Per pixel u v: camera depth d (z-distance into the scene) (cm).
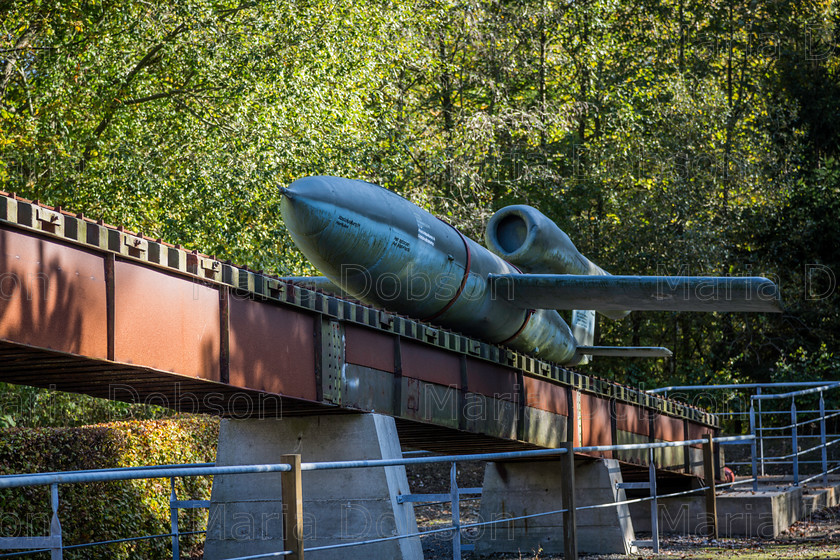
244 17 1866
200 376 650
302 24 1867
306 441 838
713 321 2827
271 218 1831
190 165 1767
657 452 1340
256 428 862
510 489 1223
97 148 1798
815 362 2648
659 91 2791
